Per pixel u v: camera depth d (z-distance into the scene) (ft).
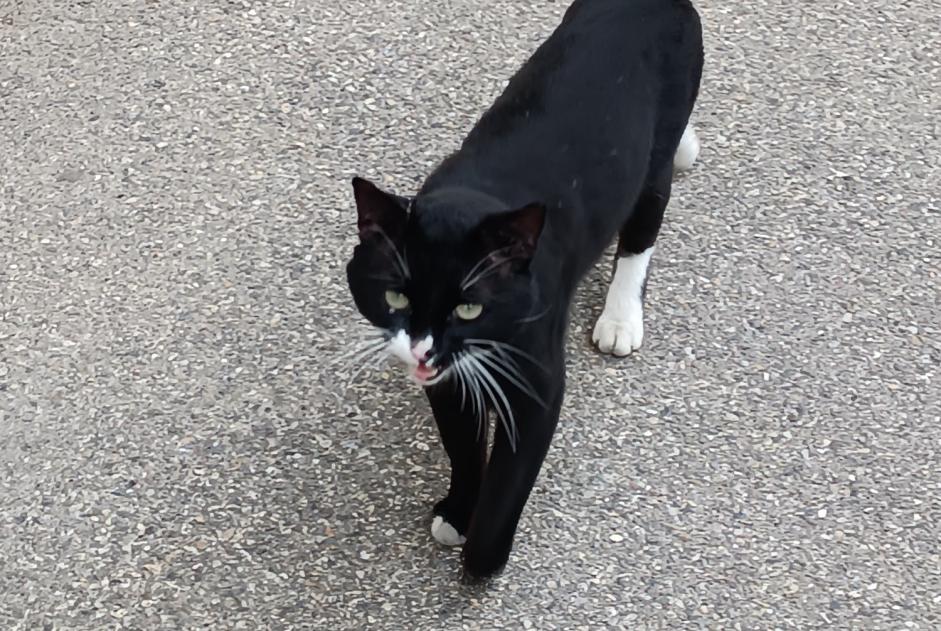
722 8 6.41
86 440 5.24
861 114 6.10
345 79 6.12
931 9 6.41
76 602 4.95
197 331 5.46
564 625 4.94
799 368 5.43
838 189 5.87
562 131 4.89
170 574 4.99
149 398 5.32
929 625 4.97
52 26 6.29
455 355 4.56
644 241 5.33
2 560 5.01
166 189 5.79
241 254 5.63
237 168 5.85
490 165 4.80
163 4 6.36
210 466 5.19
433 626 4.93
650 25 5.10
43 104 6.04
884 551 5.09
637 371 5.41
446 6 6.36
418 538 5.07
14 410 5.29
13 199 5.77
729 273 5.64
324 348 5.42
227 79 6.11
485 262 4.47
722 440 5.28
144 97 6.06
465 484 5.01
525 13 6.35
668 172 5.25
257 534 5.07
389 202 4.47
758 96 6.13
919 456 5.27
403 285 4.50
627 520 5.12
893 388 5.41
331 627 4.92
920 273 5.67
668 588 5.01
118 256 5.63
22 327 5.46
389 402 5.31
